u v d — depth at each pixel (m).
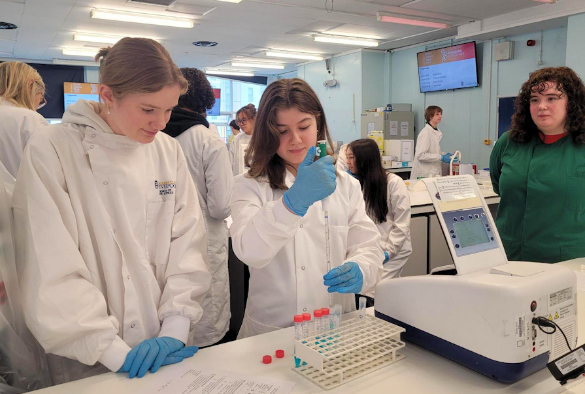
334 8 5.68
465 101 7.18
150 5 5.41
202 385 0.91
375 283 1.26
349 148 2.57
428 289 1.01
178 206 1.25
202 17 6.03
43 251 0.98
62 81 9.55
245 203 1.22
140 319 1.14
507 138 1.96
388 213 2.66
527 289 0.88
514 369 0.87
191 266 1.18
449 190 1.07
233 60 9.59
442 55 7.27
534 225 1.82
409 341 1.09
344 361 0.95
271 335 1.15
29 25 6.27
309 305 1.24
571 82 1.69
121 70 0.98
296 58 9.29
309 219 1.25
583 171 1.72
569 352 0.92
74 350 0.98
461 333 0.95
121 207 1.13
